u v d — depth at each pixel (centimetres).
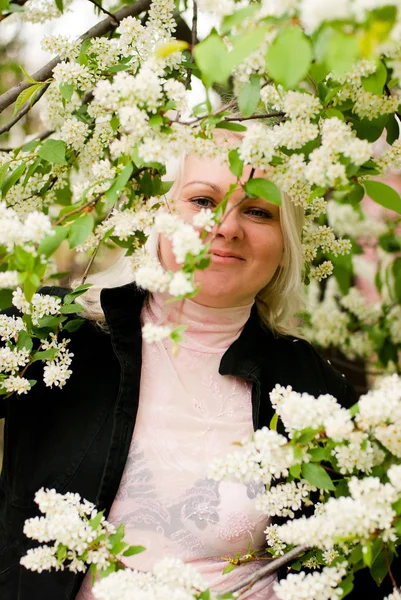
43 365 135
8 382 122
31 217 96
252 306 152
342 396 158
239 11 88
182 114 112
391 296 229
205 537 127
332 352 256
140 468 130
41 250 98
